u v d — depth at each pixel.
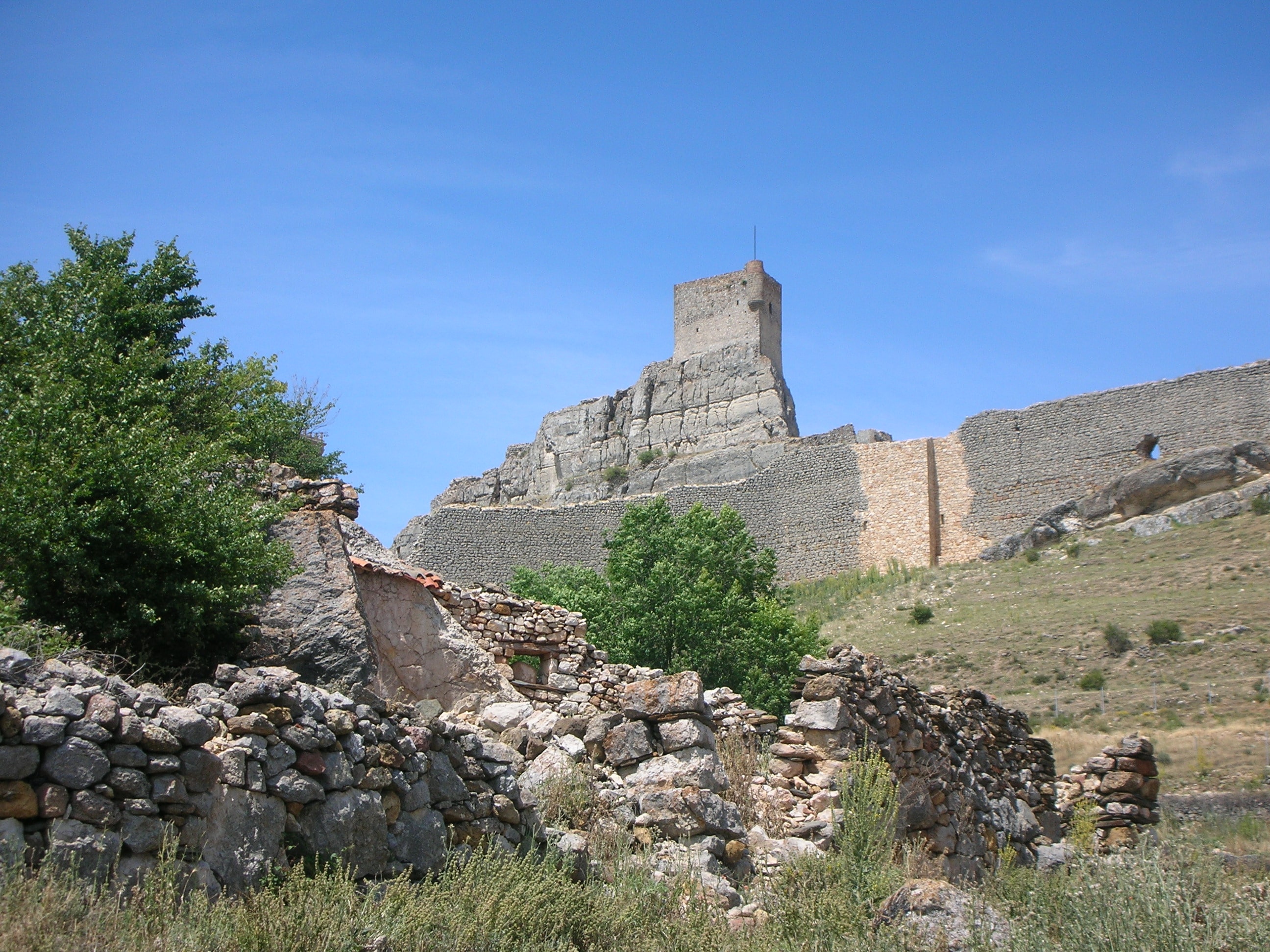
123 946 7.07
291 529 15.57
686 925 9.95
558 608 19.16
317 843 8.82
